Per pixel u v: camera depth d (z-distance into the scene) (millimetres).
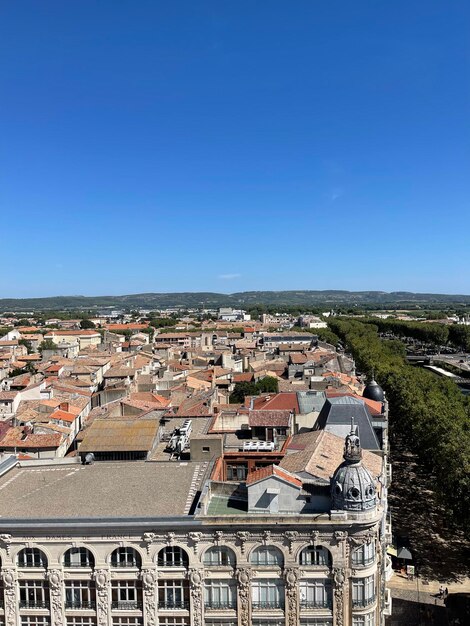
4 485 75312
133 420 93062
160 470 79375
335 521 61875
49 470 81125
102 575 62938
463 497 98188
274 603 63562
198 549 62812
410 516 120875
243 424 100438
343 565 62250
